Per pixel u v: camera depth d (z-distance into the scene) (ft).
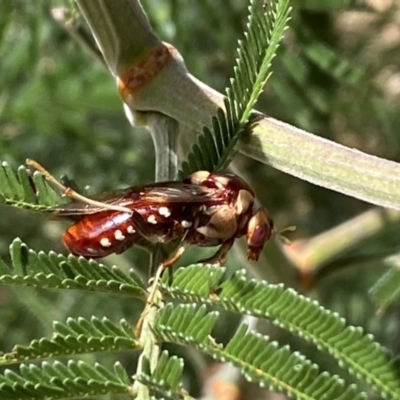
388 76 0.83
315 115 0.74
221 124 0.48
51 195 0.46
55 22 0.75
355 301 0.97
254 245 0.49
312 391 0.41
